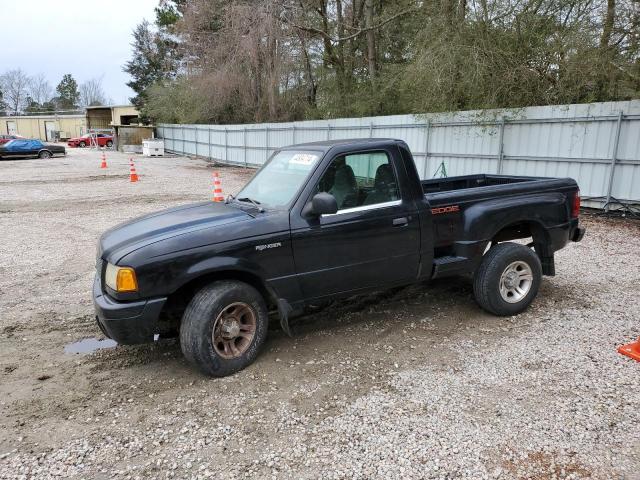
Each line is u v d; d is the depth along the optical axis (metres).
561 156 10.90
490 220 4.70
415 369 3.87
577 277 6.21
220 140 29.56
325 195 3.84
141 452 2.94
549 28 12.00
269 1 20.03
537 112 11.17
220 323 3.78
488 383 3.62
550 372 3.76
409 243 4.43
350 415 3.26
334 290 4.23
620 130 9.81
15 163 28.38
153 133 43.34
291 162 4.52
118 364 4.12
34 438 3.09
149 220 4.25
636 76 10.60
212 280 3.86
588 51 11.07
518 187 5.00
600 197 10.34
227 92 27.36
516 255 4.78
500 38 12.27
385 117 15.85
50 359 4.24
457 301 5.36
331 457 2.85
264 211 4.08
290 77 25.36
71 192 15.69
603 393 3.44
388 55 22.11
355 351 4.21
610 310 5.04
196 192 15.50
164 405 3.45
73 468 2.80
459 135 13.20
